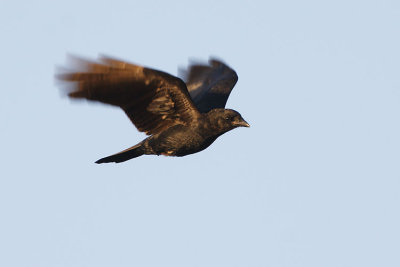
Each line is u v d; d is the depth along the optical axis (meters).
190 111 15.04
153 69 13.79
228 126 15.26
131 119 14.53
